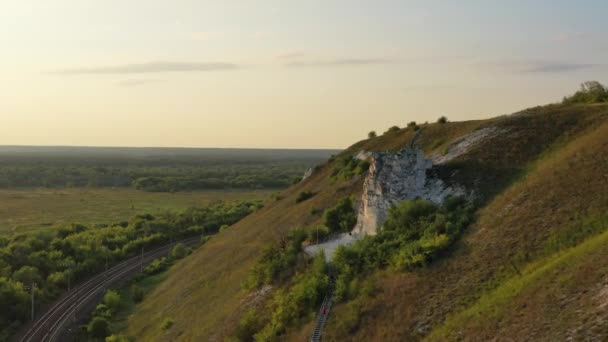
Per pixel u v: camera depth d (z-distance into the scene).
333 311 34.34
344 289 35.59
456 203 40.03
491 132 50.19
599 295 21.66
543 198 34.25
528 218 32.88
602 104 49.69
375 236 40.22
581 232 28.91
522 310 23.91
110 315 66.62
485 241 32.81
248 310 43.31
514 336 22.52
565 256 26.53
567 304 22.34
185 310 56.84
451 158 48.88
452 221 37.22
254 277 48.25
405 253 34.81
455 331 25.70
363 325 31.08
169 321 55.25
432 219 38.75
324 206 62.88
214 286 58.66
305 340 32.53
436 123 71.19
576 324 20.84
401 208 41.28
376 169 45.28
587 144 38.41
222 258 68.69
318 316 34.56
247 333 39.19
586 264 24.14
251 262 57.22
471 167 44.81
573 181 34.25
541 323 22.23
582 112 47.66
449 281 30.81
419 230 37.94
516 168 42.09
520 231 31.95
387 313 30.89
